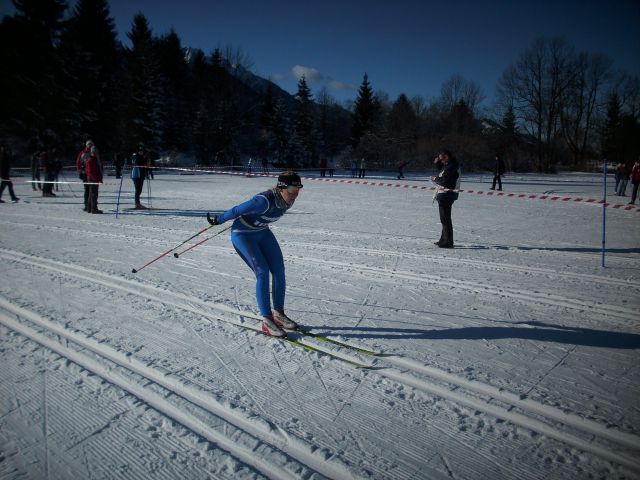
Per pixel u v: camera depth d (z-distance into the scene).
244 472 2.16
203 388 2.90
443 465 2.22
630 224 9.98
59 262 6.09
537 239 8.12
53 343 3.56
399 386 2.97
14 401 2.74
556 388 2.93
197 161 45.50
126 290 4.91
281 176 3.61
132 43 51.78
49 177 14.41
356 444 2.38
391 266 6.07
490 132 53.75
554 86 50.72
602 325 4.03
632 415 2.62
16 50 34.31
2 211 11.15
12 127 34.53
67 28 36.53
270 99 57.88
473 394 2.86
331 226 9.42
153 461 2.24
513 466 2.22
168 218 10.23
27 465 2.20
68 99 35.03
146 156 12.03
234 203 13.22
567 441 2.42
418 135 55.91
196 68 61.03
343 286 5.16
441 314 4.30
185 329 3.86
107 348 3.46
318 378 3.06
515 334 3.82
